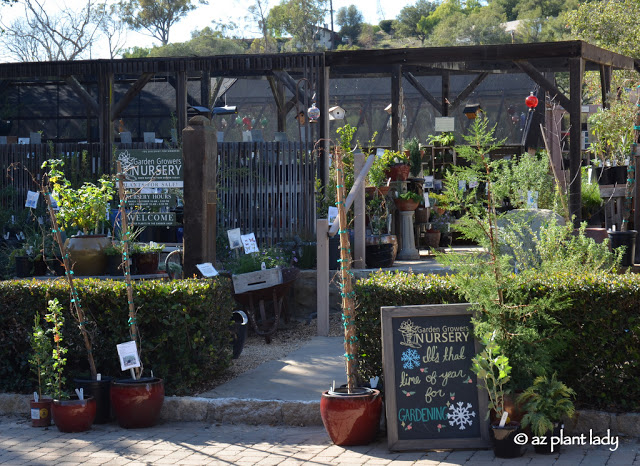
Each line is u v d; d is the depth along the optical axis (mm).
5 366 6441
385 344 5082
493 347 4844
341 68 15922
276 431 5520
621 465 4547
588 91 21125
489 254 5422
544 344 5133
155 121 17609
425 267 10227
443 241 12625
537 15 76375
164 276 8234
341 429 5039
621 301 5191
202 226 7781
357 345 5633
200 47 59844
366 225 10844
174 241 10328
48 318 5840
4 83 17812
